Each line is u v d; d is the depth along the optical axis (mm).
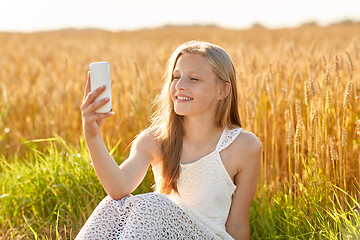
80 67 6695
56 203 3289
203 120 2391
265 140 3459
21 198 3316
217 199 2381
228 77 2377
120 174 2207
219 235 2320
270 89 3434
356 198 2746
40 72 7039
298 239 2594
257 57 5898
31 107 5895
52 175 3348
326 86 3133
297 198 2875
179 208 2139
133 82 5531
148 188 3516
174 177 2387
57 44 14336
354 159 3250
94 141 2100
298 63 4441
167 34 28500
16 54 10008
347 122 3086
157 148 2453
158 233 2041
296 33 23609
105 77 2023
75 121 5344
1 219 3168
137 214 2031
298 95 4152
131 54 8469
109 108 2031
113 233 2102
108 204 2150
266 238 2924
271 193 3322
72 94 5645
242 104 3656
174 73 2369
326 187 2762
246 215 2490
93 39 22891
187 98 2314
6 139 5246
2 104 5594
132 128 4684
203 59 2322
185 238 2148
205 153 2400
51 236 2945
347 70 3754
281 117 3926
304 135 2951
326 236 2410
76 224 3008
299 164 3227
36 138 5176
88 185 3250
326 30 27078
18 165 3898
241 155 2395
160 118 2580
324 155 3018
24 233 3029
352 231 2324
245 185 2447
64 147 3875
